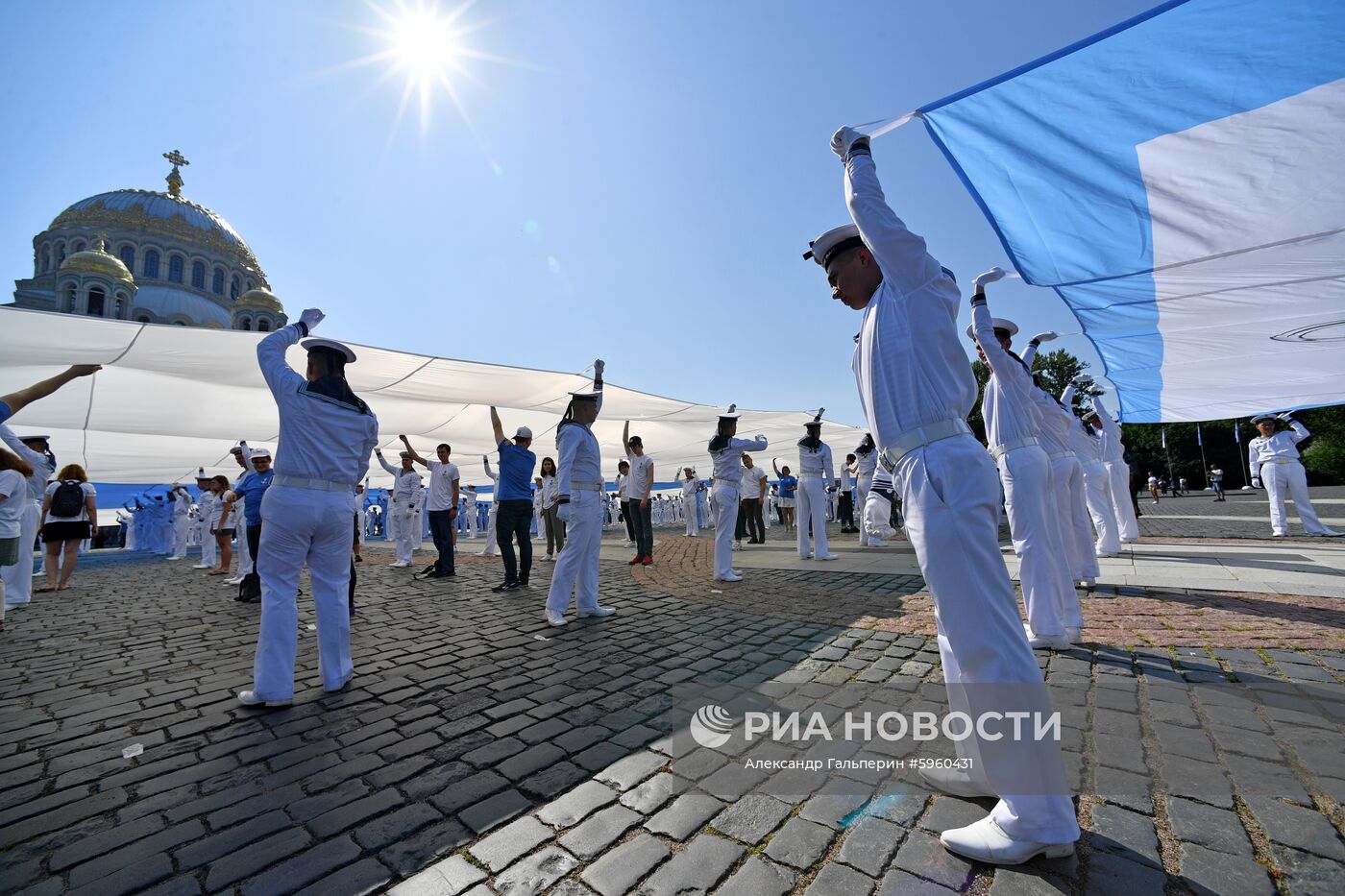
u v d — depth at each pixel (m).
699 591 6.85
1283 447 9.88
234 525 10.65
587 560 5.58
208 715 3.30
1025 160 3.02
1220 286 3.97
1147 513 18.69
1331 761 2.24
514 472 7.61
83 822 2.21
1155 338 5.63
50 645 5.12
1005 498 4.07
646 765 2.50
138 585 9.20
